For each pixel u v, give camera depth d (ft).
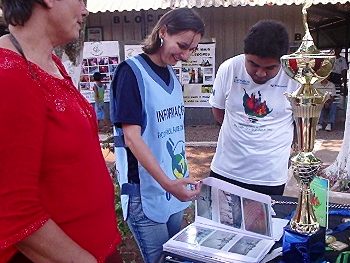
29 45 3.63
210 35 28.17
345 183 15.37
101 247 4.04
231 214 5.33
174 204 6.40
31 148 3.22
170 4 26.81
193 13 5.87
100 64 28.04
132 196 6.14
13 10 3.50
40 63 3.68
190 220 9.18
